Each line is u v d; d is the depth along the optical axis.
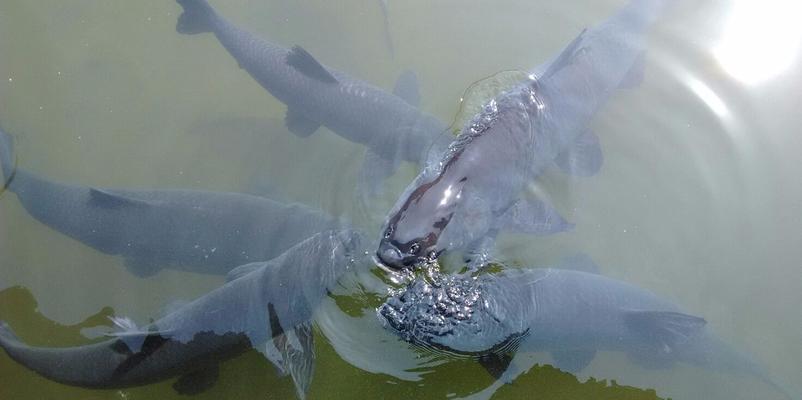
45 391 2.36
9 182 2.50
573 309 2.27
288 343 2.33
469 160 2.38
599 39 2.58
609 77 2.56
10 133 2.63
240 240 2.40
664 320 2.26
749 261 2.48
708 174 2.58
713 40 2.71
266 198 2.48
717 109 2.65
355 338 2.36
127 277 2.47
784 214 2.51
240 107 2.73
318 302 2.34
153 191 2.47
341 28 2.82
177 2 2.70
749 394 2.36
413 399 2.35
